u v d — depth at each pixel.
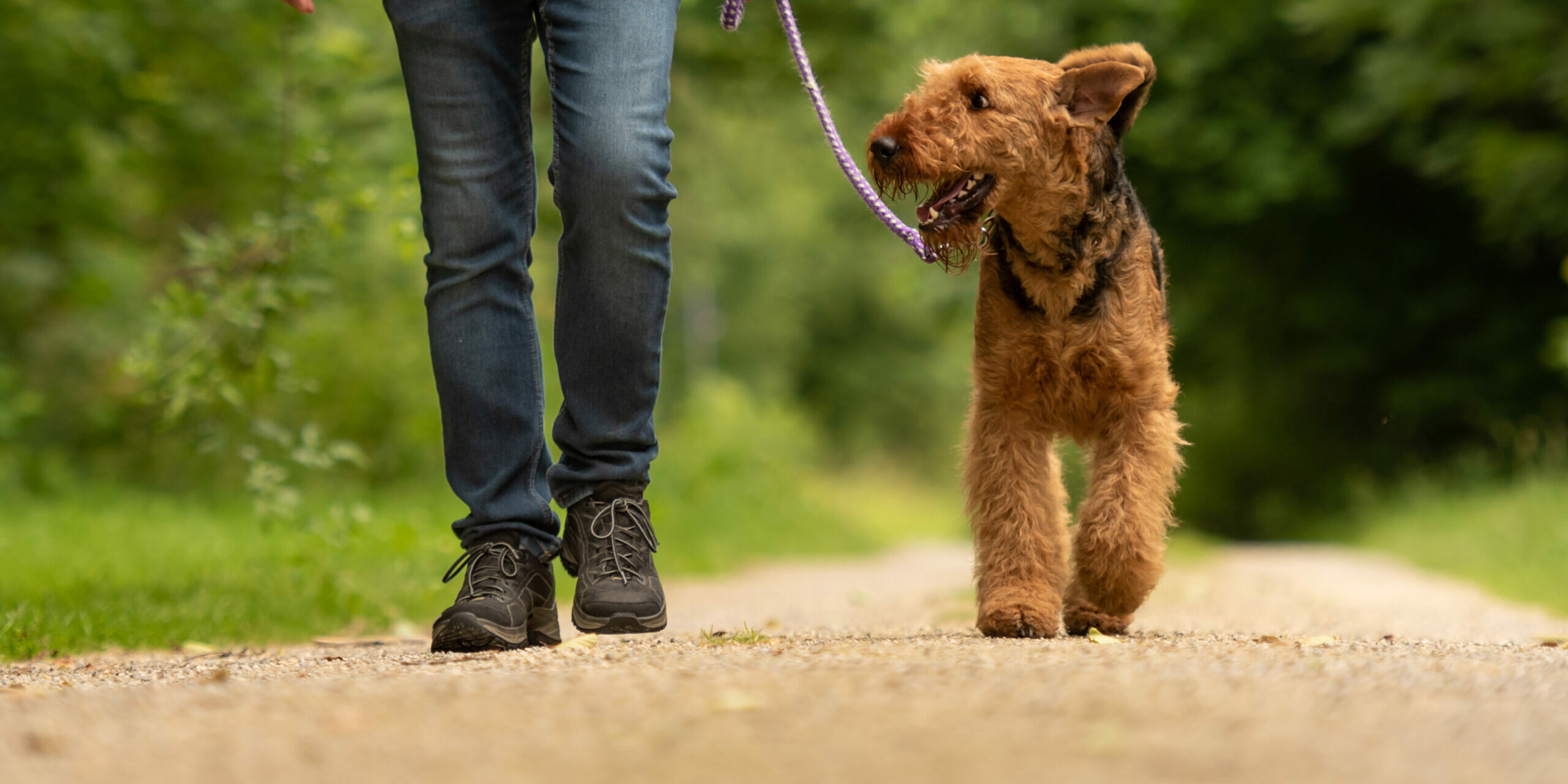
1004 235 5.28
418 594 7.84
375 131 15.45
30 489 14.06
